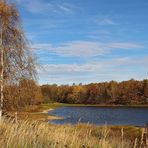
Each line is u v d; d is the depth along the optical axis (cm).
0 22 2684
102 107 12781
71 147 835
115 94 14612
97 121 6159
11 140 787
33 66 2745
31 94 2827
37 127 1002
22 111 2827
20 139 806
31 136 884
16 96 2741
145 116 7606
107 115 8075
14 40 2694
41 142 839
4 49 2669
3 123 1007
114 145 934
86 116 7631
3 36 2688
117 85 14775
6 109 2738
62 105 14188
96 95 15088
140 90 14038
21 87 2753
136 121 6228
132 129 2952
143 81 14025
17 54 2684
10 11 2691
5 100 2723
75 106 13850
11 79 2678
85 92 15375
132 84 14400
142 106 13050
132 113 8781
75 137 905
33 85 2802
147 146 790
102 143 903
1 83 2667
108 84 15075
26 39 2752
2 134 892
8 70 2678
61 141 862
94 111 9969
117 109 11094
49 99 15088
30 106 2914
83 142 902
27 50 2739
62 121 5562
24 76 2711
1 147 762
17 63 2692
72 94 15488
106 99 14875
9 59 2694
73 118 6712
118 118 7056
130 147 948
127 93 14338
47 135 899
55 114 7894
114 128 3172
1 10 2645
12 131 851
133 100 14112
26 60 2727
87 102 15200
